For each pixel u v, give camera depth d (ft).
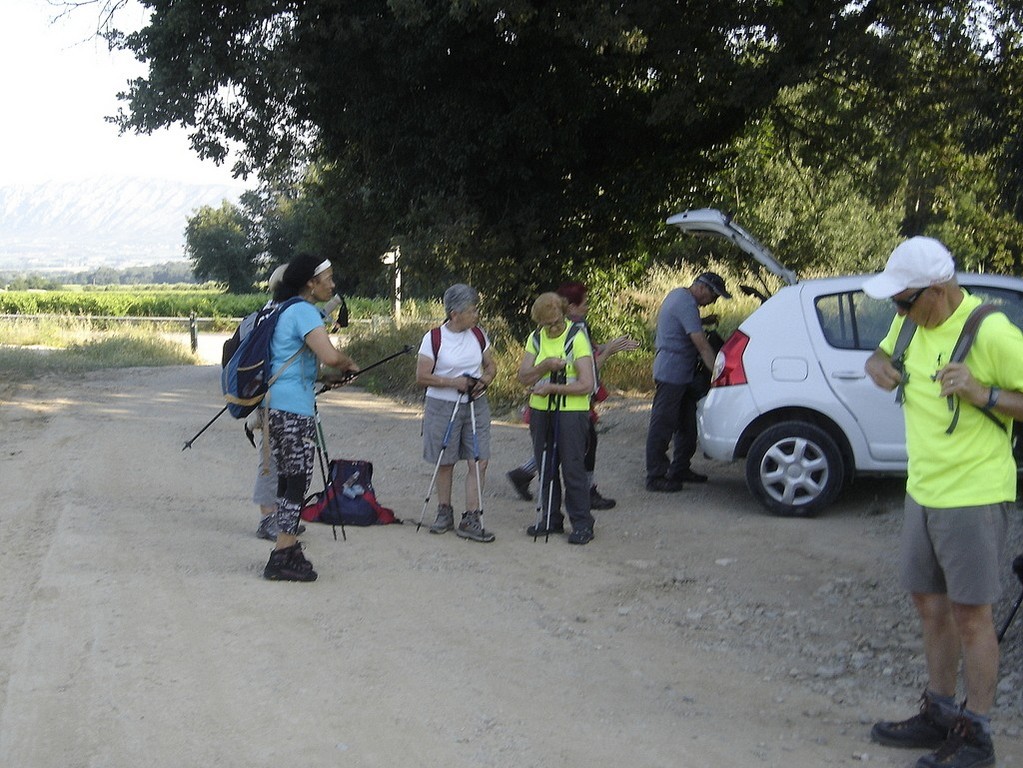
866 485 29.66
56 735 14.03
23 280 486.79
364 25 48.37
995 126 46.09
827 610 20.11
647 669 17.13
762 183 65.21
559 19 45.96
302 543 23.66
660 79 51.70
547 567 22.74
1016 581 19.43
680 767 13.52
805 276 74.02
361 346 57.93
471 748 13.97
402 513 27.32
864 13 46.32
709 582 21.88
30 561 21.63
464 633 18.47
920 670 17.08
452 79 50.96
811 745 14.21
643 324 61.11
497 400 46.11
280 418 20.44
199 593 19.74
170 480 30.19
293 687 15.72
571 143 52.54
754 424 26.99
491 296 54.49
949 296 13.09
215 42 49.67
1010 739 14.21
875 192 57.62
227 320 146.92
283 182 64.54
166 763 13.37
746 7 45.50
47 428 39.04
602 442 37.14
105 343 77.56
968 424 12.84
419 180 53.78
